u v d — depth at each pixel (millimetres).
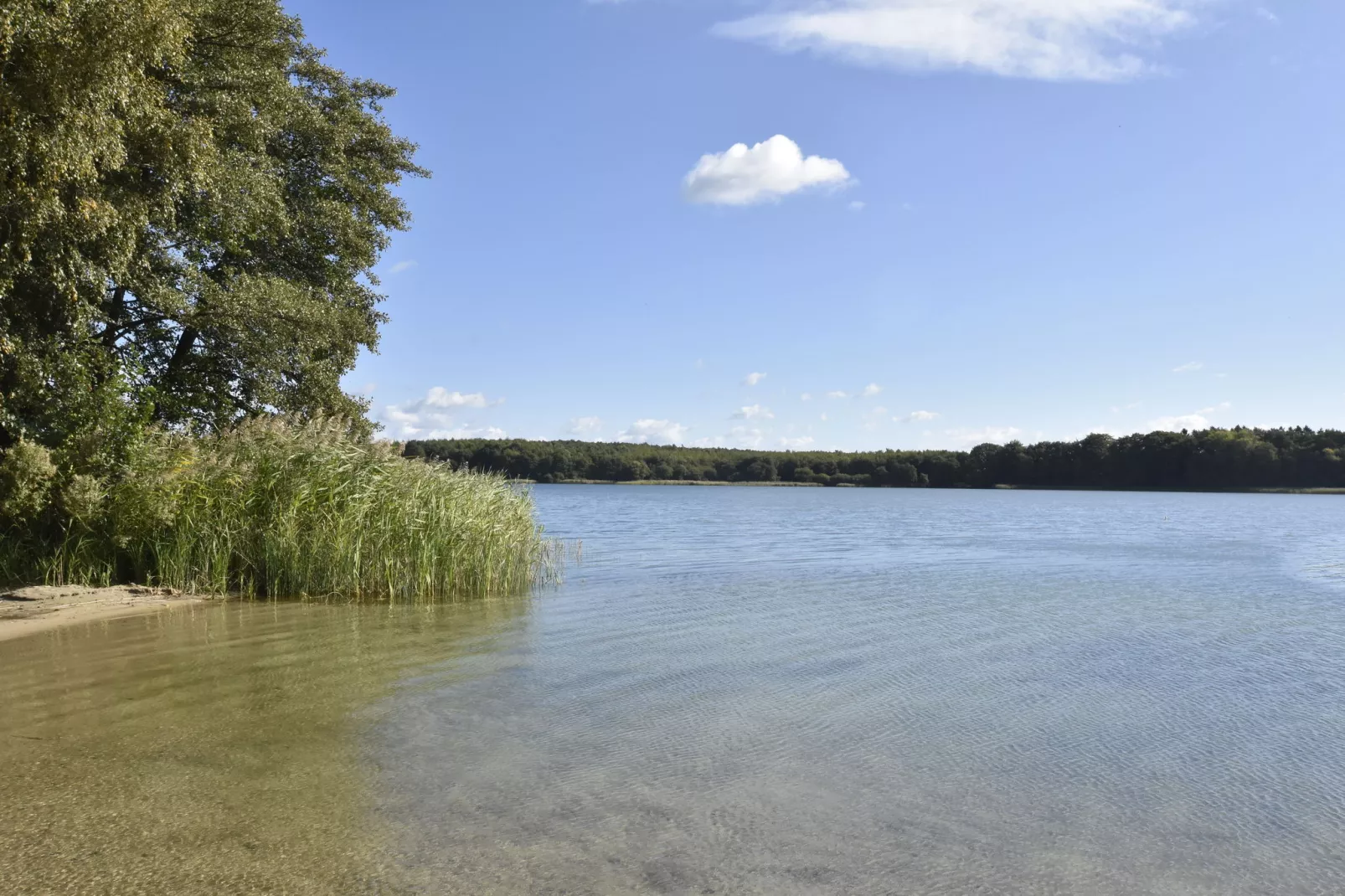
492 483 18203
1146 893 4680
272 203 21438
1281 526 43969
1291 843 5312
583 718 7715
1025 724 7715
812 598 15555
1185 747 7121
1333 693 8922
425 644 10914
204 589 14906
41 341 15992
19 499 14141
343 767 6293
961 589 17016
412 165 27578
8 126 12508
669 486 149750
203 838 5016
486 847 4992
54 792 5699
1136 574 20203
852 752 6895
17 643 10664
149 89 14805
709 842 5152
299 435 17141
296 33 24328
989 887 4695
